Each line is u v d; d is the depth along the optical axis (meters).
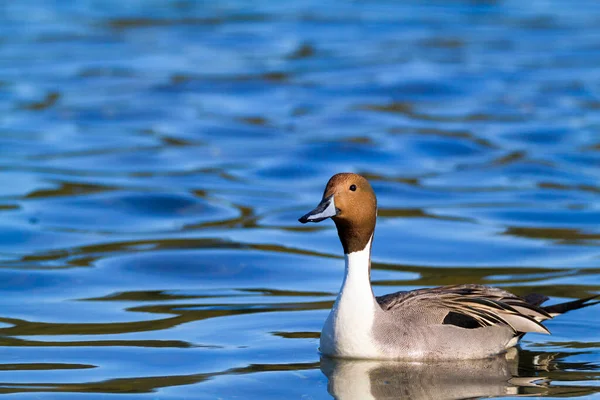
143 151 20.58
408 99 26.17
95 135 22.03
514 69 29.77
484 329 9.57
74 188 17.42
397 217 15.78
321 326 10.55
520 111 24.42
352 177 9.32
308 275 12.73
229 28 36.88
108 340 10.03
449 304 9.66
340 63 30.72
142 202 16.56
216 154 20.44
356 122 23.41
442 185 18.00
